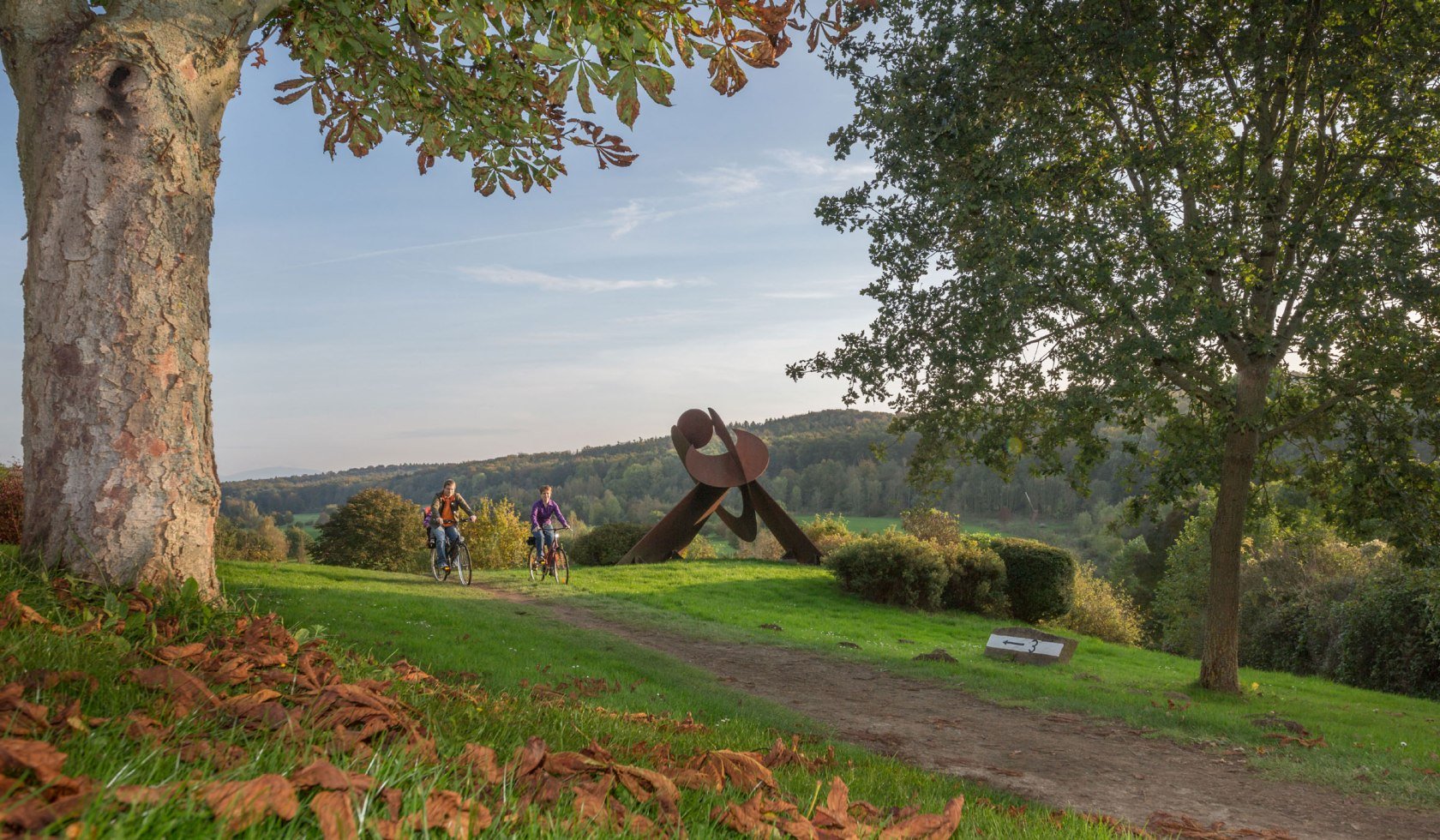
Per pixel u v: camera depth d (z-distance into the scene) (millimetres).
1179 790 6758
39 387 4805
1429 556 11930
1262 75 10945
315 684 3018
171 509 4875
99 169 4844
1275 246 11500
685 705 7613
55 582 4367
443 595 15938
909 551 21812
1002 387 12062
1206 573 29922
